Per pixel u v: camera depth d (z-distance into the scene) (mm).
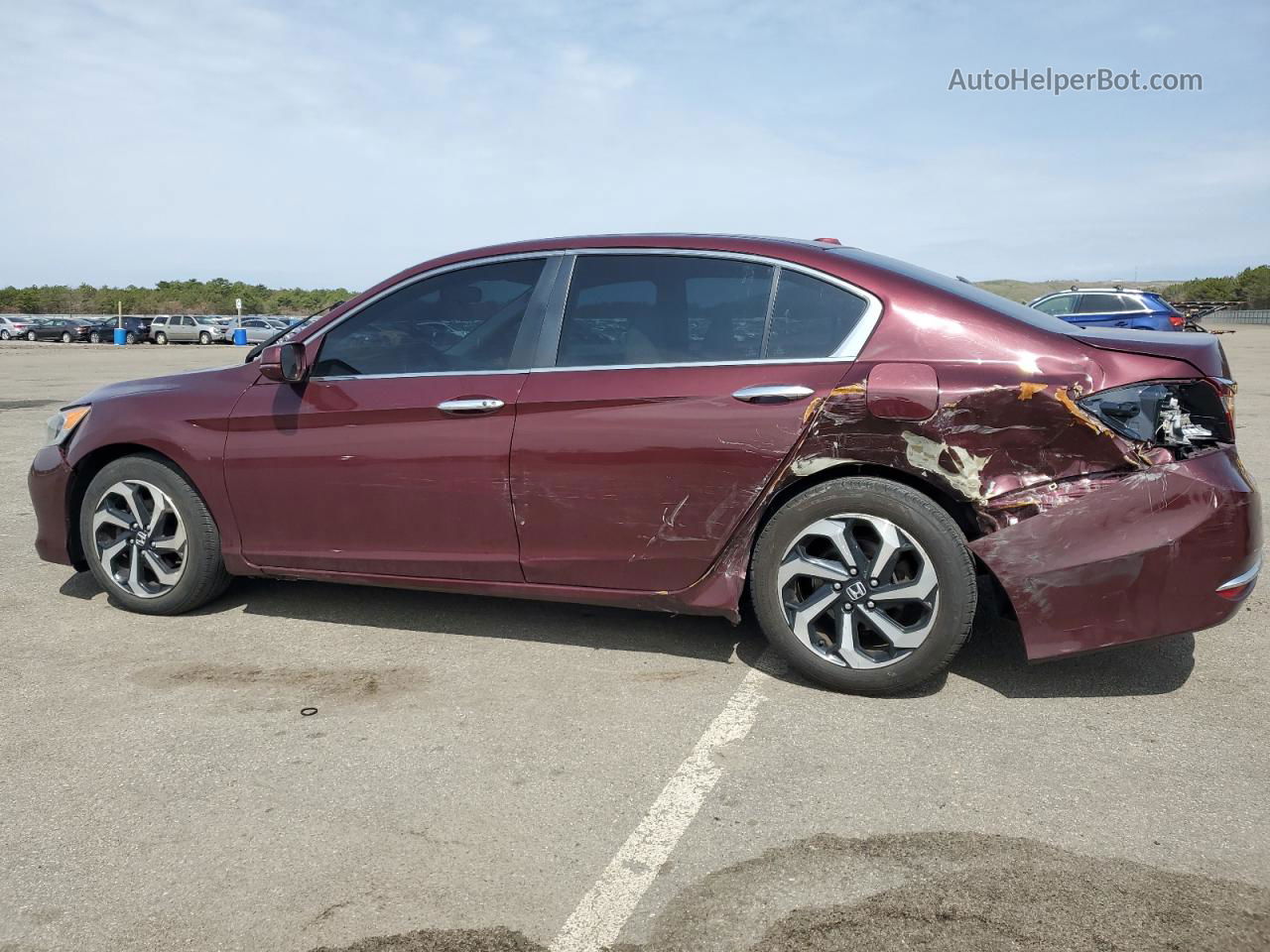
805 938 2057
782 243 3496
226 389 4066
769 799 2637
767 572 3344
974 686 3393
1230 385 3047
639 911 2162
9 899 2234
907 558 3260
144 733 3076
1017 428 3025
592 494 3469
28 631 4055
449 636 3965
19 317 50875
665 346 3457
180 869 2344
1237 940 2035
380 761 2883
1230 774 2756
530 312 3660
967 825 2492
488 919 2146
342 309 3924
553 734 3055
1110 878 2254
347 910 2184
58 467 4312
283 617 4219
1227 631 3943
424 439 3666
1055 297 18938
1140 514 2973
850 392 3154
